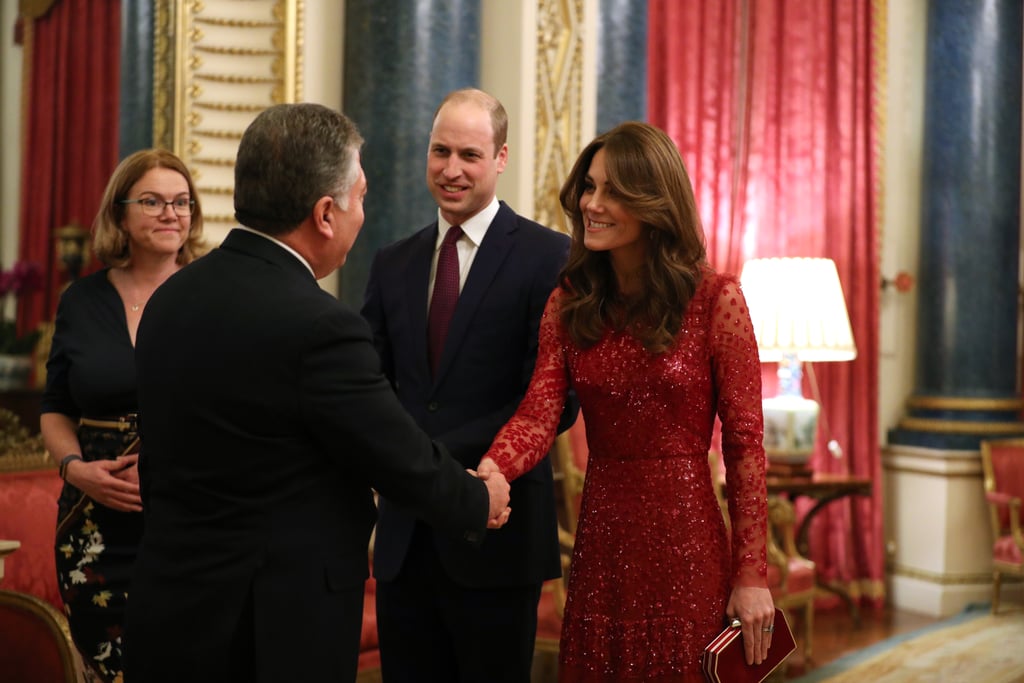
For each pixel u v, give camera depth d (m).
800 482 5.70
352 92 4.63
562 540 4.20
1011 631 5.84
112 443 2.84
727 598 2.38
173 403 1.93
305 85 4.63
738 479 2.32
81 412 3.01
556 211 4.98
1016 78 6.68
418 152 4.53
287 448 1.90
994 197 6.62
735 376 2.34
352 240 2.06
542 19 4.91
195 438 1.91
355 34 4.63
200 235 3.10
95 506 2.84
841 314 5.81
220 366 1.89
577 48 5.01
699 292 2.36
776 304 5.75
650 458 2.38
